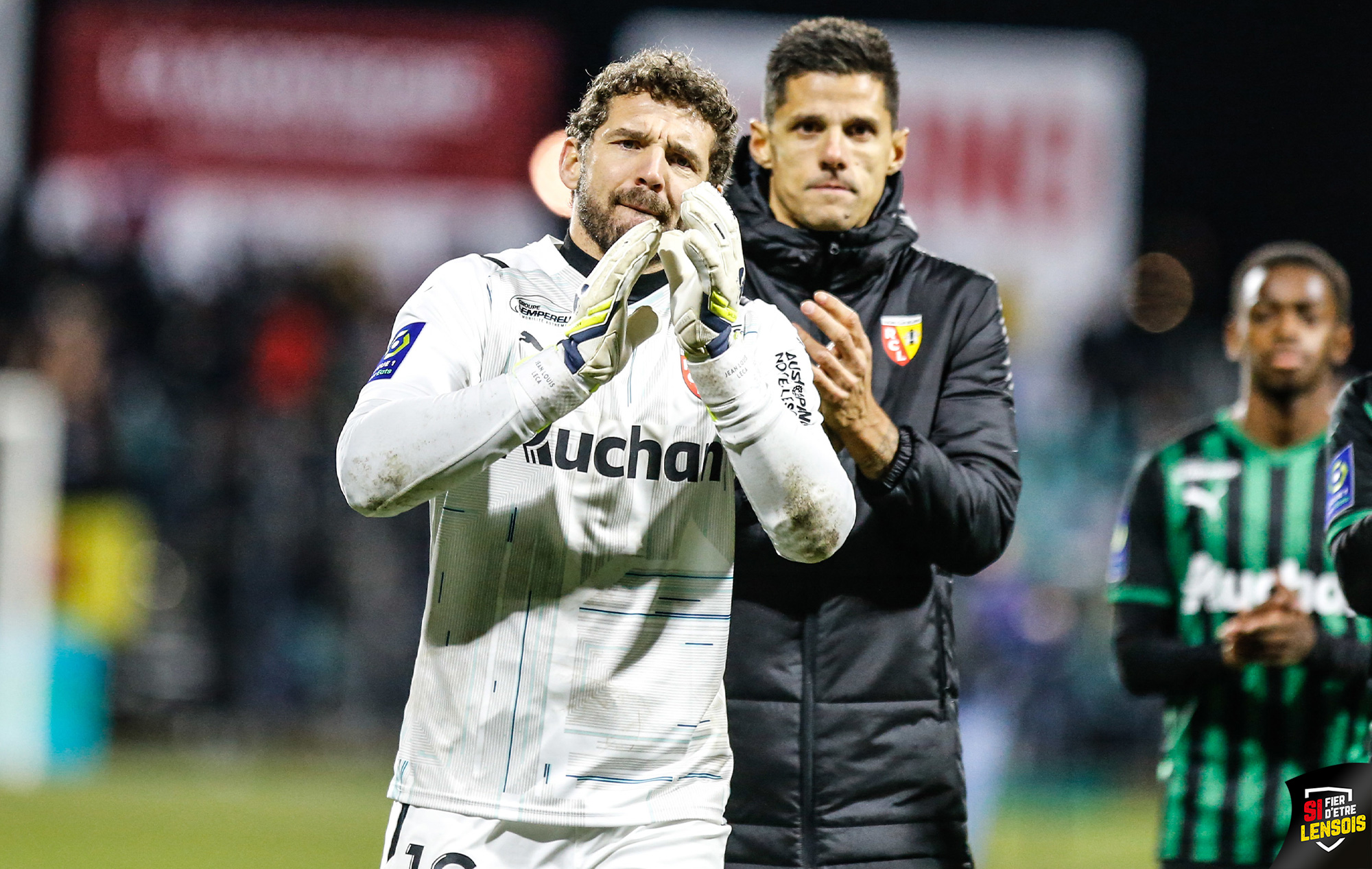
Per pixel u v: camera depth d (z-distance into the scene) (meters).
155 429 41.12
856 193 12.18
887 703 11.58
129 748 39.41
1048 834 30.58
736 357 9.42
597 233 10.04
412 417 9.23
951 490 11.36
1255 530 14.40
